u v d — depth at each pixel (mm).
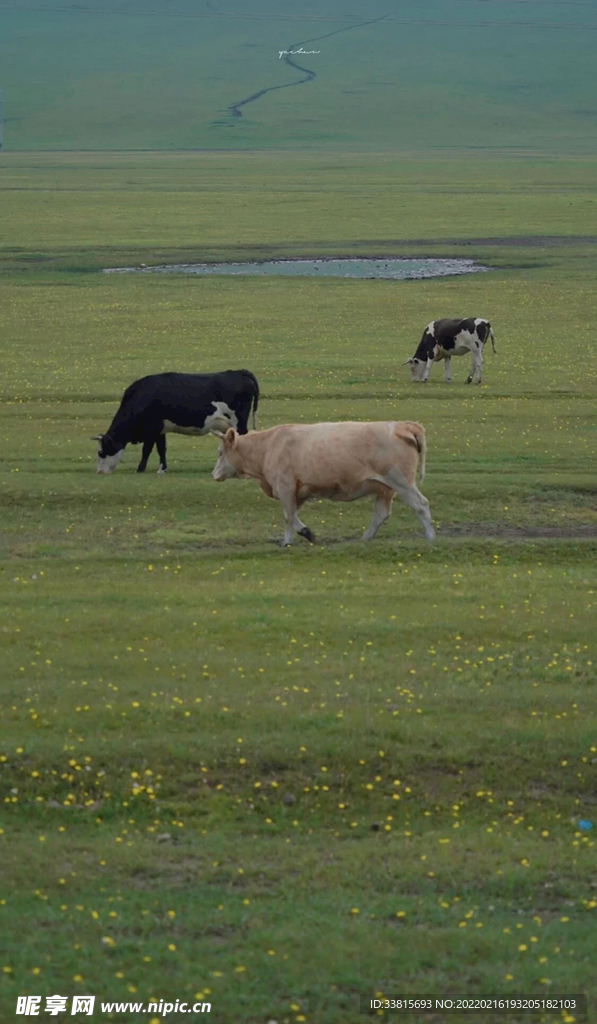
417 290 55250
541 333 44938
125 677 14477
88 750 12391
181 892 10172
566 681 14711
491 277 59562
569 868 10773
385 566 19672
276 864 10719
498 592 18141
